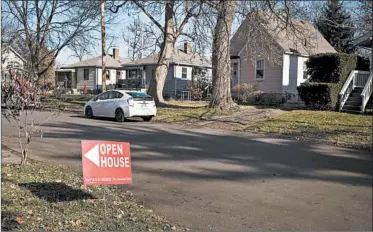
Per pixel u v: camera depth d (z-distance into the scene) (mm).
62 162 9227
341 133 14578
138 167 9195
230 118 18984
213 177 8375
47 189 6449
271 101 28406
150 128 16844
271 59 25875
